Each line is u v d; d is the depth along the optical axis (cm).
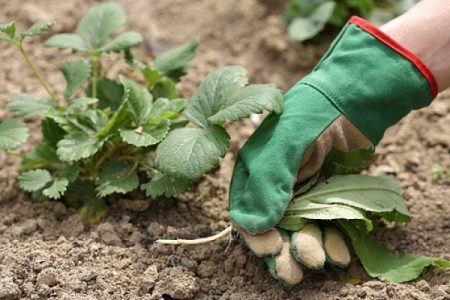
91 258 137
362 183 134
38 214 144
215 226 142
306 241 130
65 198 145
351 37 133
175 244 138
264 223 129
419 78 131
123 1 181
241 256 136
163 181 139
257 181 130
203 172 131
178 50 153
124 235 141
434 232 141
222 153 132
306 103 132
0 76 165
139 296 133
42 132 147
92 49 149
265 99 131
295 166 130
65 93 146
